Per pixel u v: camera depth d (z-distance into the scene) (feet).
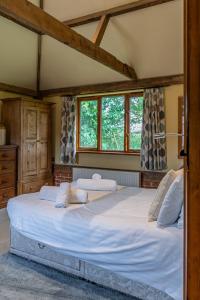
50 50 15.89
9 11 7.17
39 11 8.14
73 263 7.74
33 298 6.71
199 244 2.90
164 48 13.37
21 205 8.74
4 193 14.80
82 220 7.29
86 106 17.75
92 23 13.39
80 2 12.81
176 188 6.23
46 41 15.51
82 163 17.72
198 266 2.91
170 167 14.71
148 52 13.82
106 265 6.81
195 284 2.93
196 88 2.89
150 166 14.87
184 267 3.30
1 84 16.02
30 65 16.61
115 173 16.10
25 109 15.83
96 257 6.89
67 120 17.60
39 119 16.94
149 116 14.90
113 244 6.64
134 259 6.33
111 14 12.61
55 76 17.40
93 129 17.49
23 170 15.78
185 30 3.05
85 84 16.93
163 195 6.86
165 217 6.32
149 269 6.14
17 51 15.02
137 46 13.75
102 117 17.15
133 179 15.58
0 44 13.91
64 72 16.85
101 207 8.42
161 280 5.98
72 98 17.44
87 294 6.89
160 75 14.55
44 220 7.91
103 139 17.15
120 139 16.53
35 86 18.34
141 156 15.19
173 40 12.90
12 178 15.34
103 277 7.20
